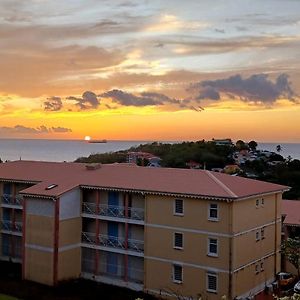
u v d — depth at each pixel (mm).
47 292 45781
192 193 43219
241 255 43031
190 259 43781
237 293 42344
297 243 48219
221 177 46969
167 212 45125
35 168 58531
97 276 49406
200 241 43312
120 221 48188
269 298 43312
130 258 48375
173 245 44812
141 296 44938
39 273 48781
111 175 51438
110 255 49594
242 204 43250
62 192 48188
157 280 45562
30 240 49500
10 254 56344
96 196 50031
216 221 42438
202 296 42969
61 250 48375
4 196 57031
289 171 101938
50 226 48125
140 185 47156
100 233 50531
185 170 49250
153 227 45938
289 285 47469
